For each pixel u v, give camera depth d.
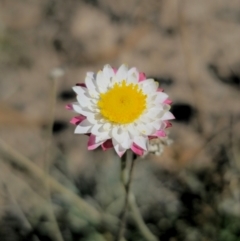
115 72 0.25
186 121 0.34
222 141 0.33
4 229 0.31
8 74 0.37
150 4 0.38
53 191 0.32
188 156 0.33
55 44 0.38
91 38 0.38
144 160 0.32
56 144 0.34
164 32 0.37
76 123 0.25
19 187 0.32
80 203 0.30
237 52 0.36
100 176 0.32
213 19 0.37
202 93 0.35
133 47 0.37
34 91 0.36
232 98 0.35
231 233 0.30
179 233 0.31
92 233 0.30
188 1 0.38
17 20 0.39
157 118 0.24
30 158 0.34
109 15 0.38
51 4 0.39
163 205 0.32
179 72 0.36
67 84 0.36
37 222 0.31
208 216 0.31
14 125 0.35
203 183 0.32
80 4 0.39
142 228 0.29
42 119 0.35
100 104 0.24
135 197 0.32
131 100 0.24
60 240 0.29
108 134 0.24
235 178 0.31
